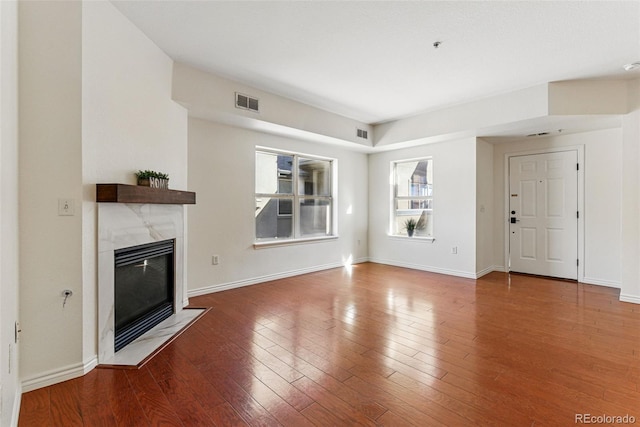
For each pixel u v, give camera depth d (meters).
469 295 3.92
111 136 2.32
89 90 2.12
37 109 1.91
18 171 1.85
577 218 4.56
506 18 2.42
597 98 3.57
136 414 1.69
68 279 2.01
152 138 2.83
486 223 5.15
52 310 1.96
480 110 4.21
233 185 4.16
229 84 3.58
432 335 2.72
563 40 2.73
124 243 2.43
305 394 1.87
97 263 2.18
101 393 1.87
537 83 3.67
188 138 3.69
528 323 2.98
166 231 3.03
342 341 2.60
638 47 2.84
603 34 2.63
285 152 4.88
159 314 2.98
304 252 5.14
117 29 2.37
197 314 3.21
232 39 2.77
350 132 5.12
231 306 3.48
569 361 2.25
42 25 1.93
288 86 3.79
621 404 1.75
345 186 5.82
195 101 3.30
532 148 4.95
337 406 1.76
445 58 3.08
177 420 1.64
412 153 5.57
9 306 1.57
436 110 4.68
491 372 2.11
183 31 2.65
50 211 1.95
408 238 5.64
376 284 4.46
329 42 2.81
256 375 2.08
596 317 3.12
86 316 2.11
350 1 2.25
